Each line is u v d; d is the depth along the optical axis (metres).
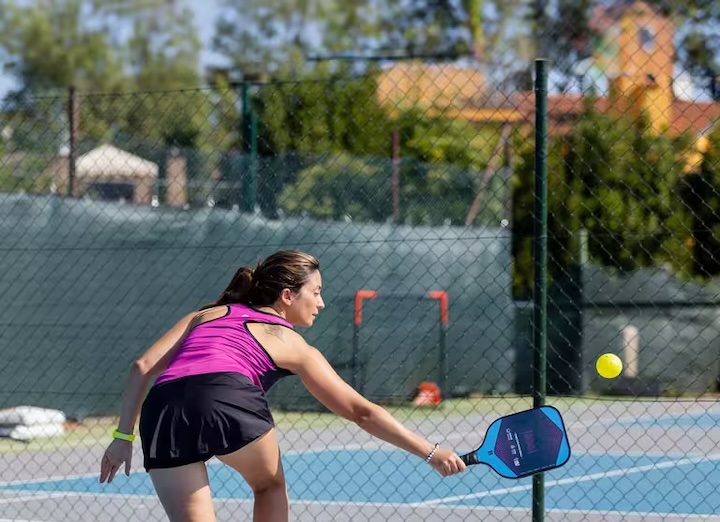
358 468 16.12
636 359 21.91
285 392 19.19
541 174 9.12
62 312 18.84
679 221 19.47
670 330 21.89
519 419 6.70
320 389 6.69
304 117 21.92
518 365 21.25
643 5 31.09
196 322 6.91
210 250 19.25
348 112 22.41
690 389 21.80
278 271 7.03
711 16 30.88
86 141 19.25
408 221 21.30
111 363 18.97
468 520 12.31
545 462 6.66
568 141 18.27
